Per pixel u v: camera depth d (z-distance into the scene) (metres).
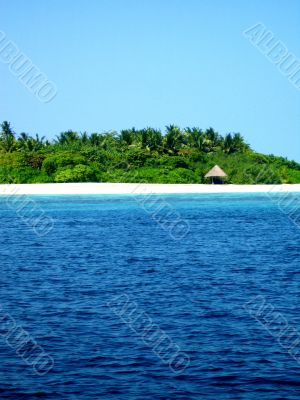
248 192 95.69
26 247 38.03
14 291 23.53
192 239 42.44
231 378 14.18
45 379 14.10
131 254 34.59
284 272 28.11
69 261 31.88
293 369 14.70
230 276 27.00
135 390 13.52
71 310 20.27
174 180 95.50
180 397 13.16
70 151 97.38
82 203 74.81
